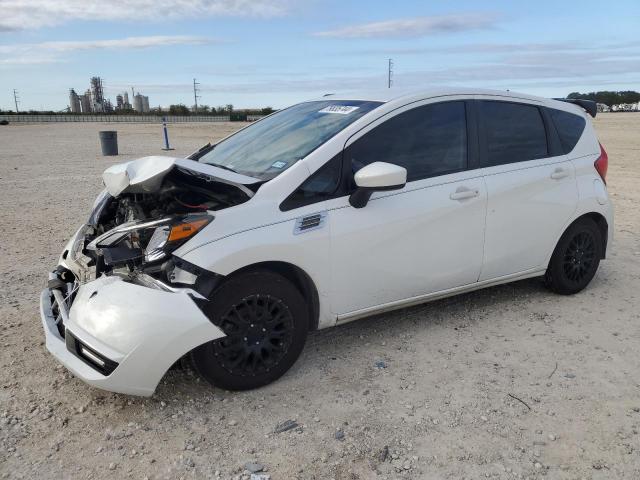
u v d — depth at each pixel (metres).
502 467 2.83
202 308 3.21
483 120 4.44
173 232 3.21
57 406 3.35
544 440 3.05
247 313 3.39
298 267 3.54
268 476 2.77
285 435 3.09
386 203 3.85
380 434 3.10
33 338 4.22
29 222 8.24
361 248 3.74
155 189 3.54
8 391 3.49
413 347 4.13
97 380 3.09
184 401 3.41
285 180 3.54
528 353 4.04
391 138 3.96
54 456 2.91
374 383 3.63
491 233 4.39
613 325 4.54
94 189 11.53
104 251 3.34
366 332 4.38
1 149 23.55
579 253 5.09
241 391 3.50
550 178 4.71
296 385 3.60
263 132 4.51
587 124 5.21
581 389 3.56
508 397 3.47
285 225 3.45
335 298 3.74
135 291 3.15
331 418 3.25
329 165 3.69
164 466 2.84
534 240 4.71
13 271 5.83
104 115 96.62
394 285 3.98
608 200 5.18
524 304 4.95
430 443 3.02
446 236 4.13
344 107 4.26
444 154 4.20
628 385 3.62
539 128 4.80
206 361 3.31
